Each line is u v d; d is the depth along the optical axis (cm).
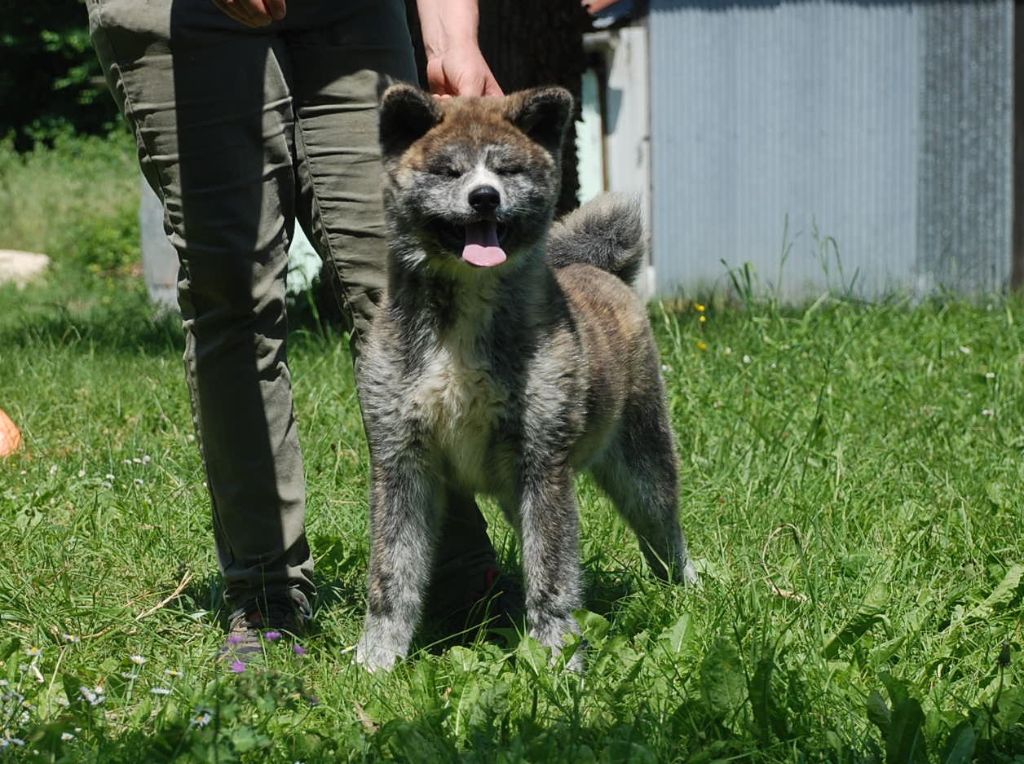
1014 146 2178
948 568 762
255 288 655
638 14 2366
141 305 2186
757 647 595
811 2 2197
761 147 2242
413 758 500
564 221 857
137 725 546
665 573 802
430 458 682
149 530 852
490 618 730
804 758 506
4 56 4700
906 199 2222
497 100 715
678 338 1362
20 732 520
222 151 638
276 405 680
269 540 688
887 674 534
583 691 564
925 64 2191
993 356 1371
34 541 832
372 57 680
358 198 682
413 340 665
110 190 3725
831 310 1641
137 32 630
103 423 1202
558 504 672
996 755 507
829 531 821
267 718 531
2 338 1820
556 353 670
